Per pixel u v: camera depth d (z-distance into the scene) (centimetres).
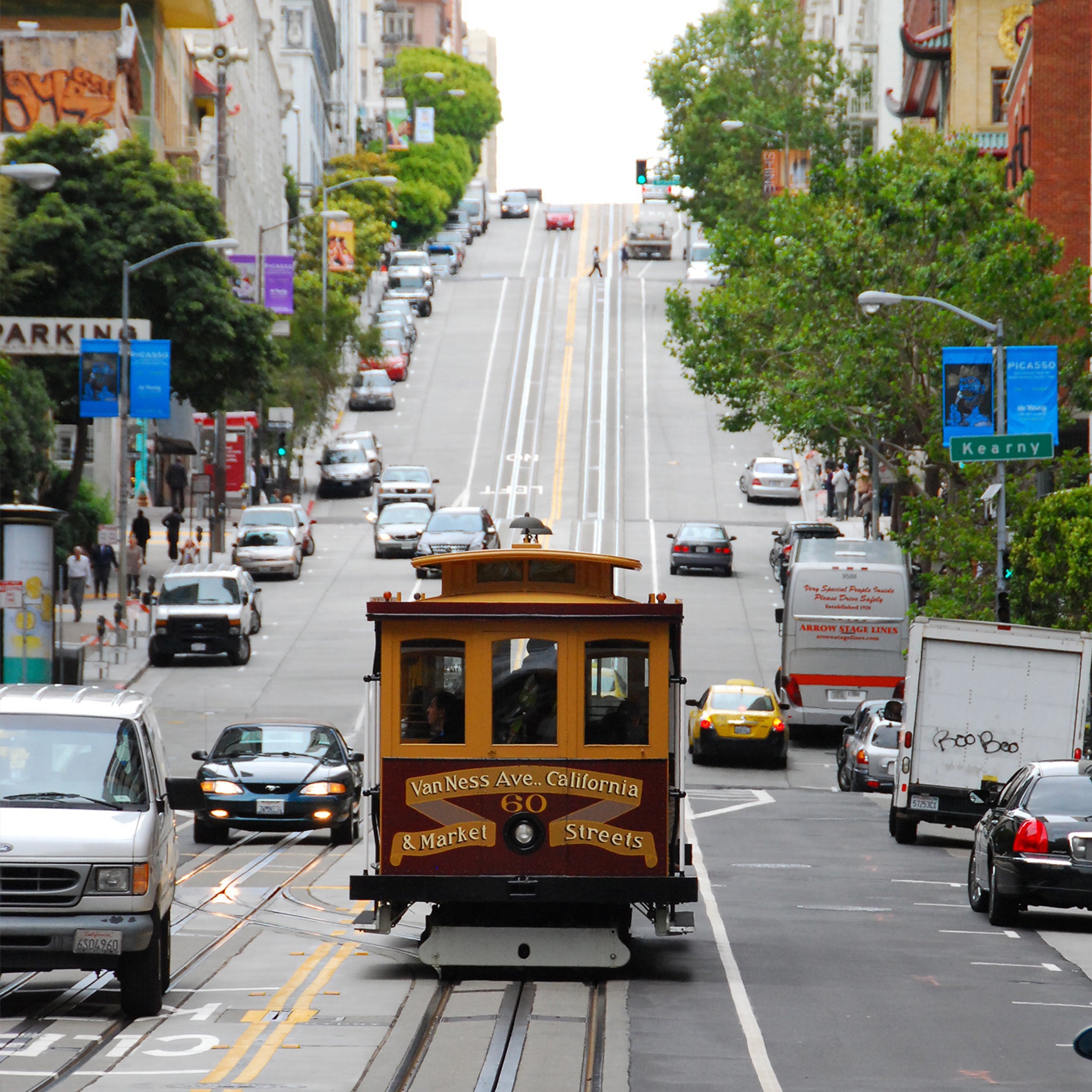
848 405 15762
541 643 5150
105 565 18475
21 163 17375
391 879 5100
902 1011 4759
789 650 13988
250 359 18262
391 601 5156
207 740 12500
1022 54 19912
